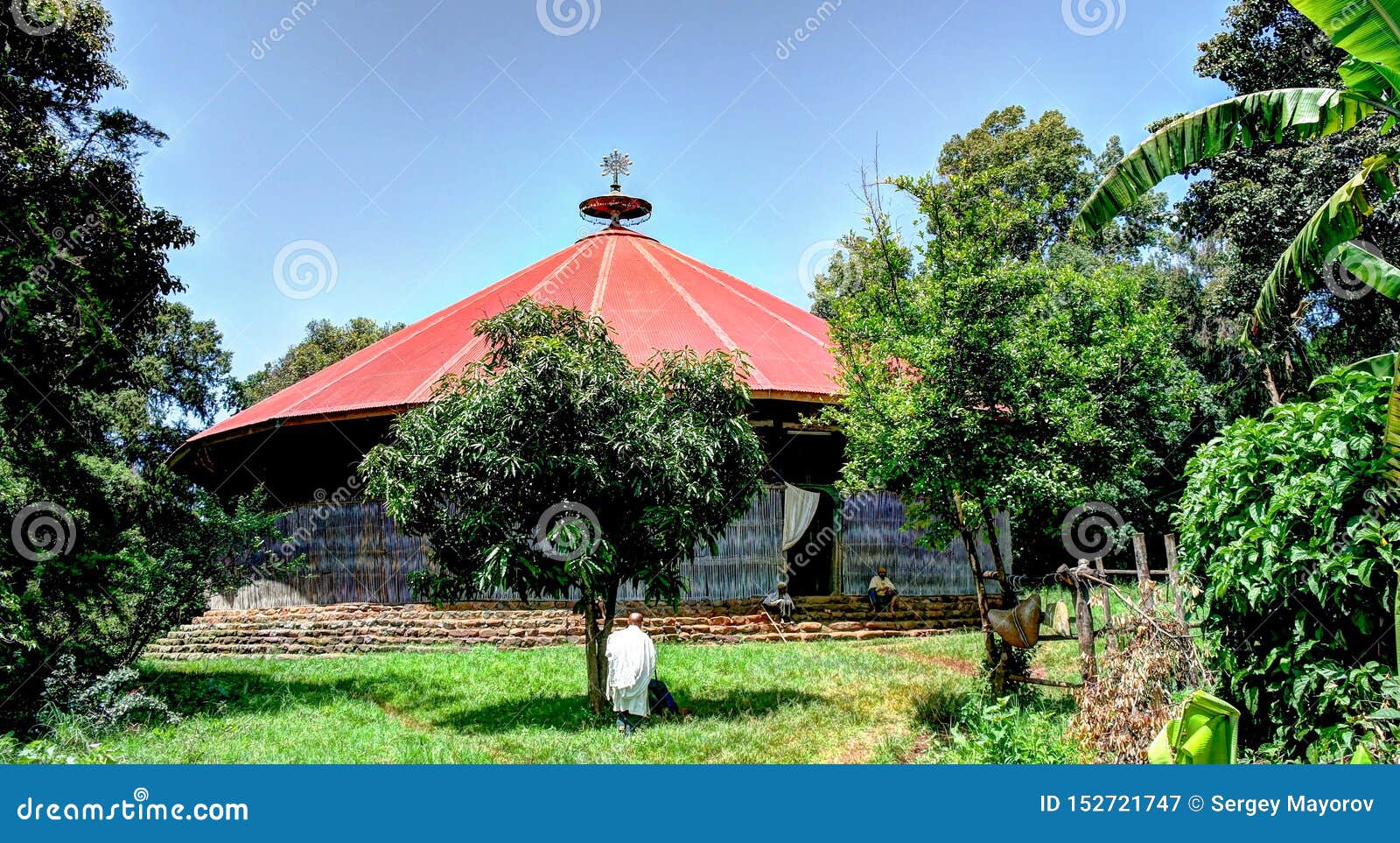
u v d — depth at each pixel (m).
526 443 10.77
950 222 11.30
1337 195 8.30
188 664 17.80
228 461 22.94
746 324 23.88
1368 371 6.80
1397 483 5.72
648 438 10.80
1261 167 23.91
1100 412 13.44
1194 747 5.77
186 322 34.66
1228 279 26.95
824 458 20.33
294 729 11.05
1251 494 6.59
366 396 19.56
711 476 11.24
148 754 9.54
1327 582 5.94
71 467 14.37
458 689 13.55
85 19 14.07
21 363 13.03
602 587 11.76
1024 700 10.88
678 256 30.77
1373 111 8.11
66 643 12.98
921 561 20.38
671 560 11.67
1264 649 6.68
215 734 10.79
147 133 14.81
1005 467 10.80
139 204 14.48
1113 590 8.30
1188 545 7.38
